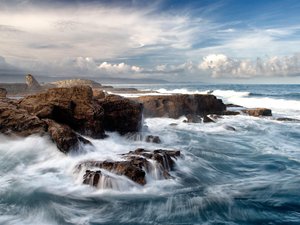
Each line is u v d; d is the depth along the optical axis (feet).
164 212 27.32
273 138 61.93
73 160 37.99
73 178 33.53
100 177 31.07
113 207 27.89
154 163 34.96
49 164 37.93
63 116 48.11
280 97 171.83
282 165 42.68
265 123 77.41
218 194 31.27
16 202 28.02
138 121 56.39
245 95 187.52
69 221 25.38
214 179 36.24
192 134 63.57
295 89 289.12
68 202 28.35
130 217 26.32
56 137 39.91
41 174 34.86
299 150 51.90
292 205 28.89
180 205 28.55
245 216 26.84
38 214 26.21
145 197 29.91
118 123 54.60
